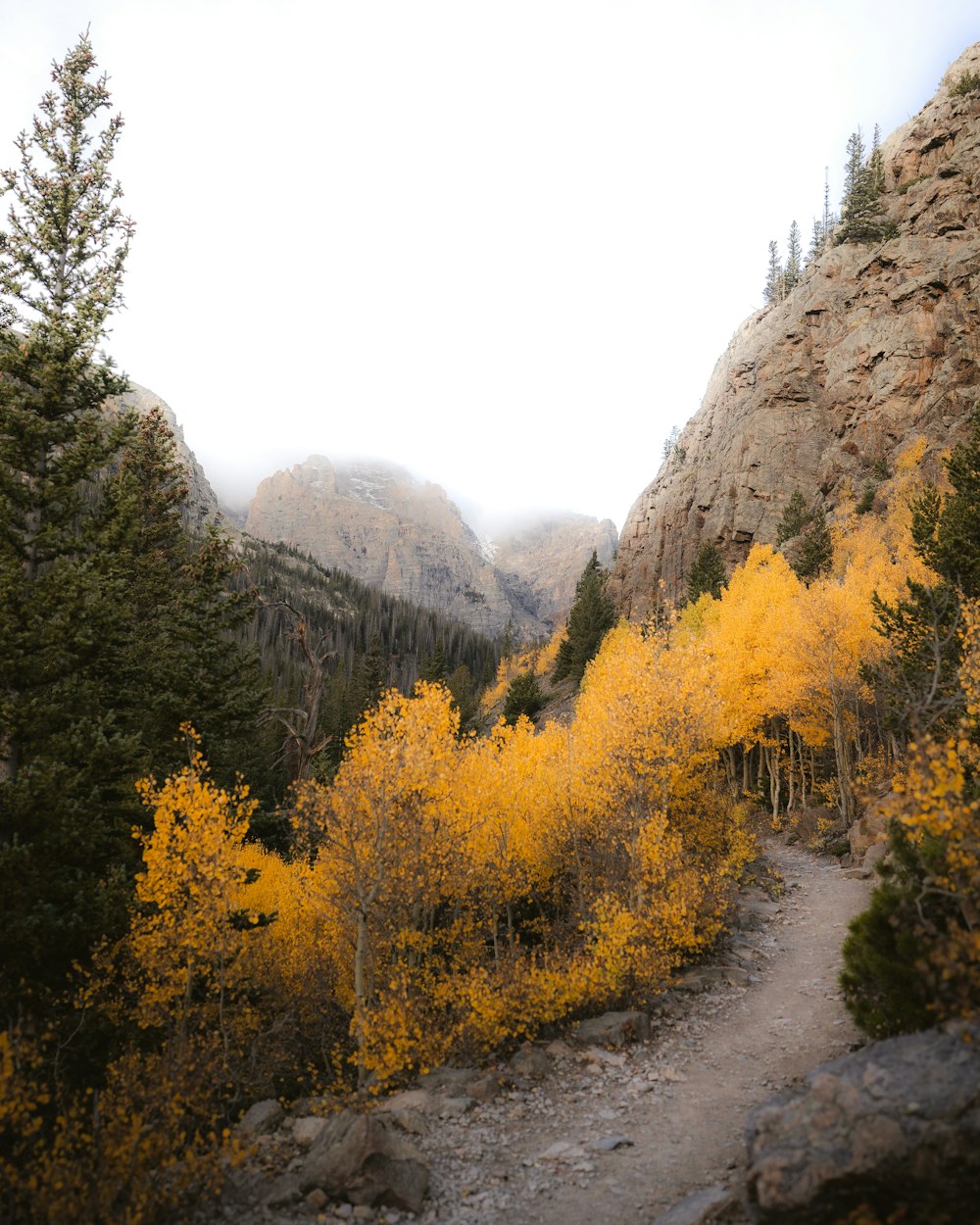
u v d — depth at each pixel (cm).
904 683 1466
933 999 667
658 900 1516
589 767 1923
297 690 7162
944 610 1723
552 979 1246
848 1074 589
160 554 2475
